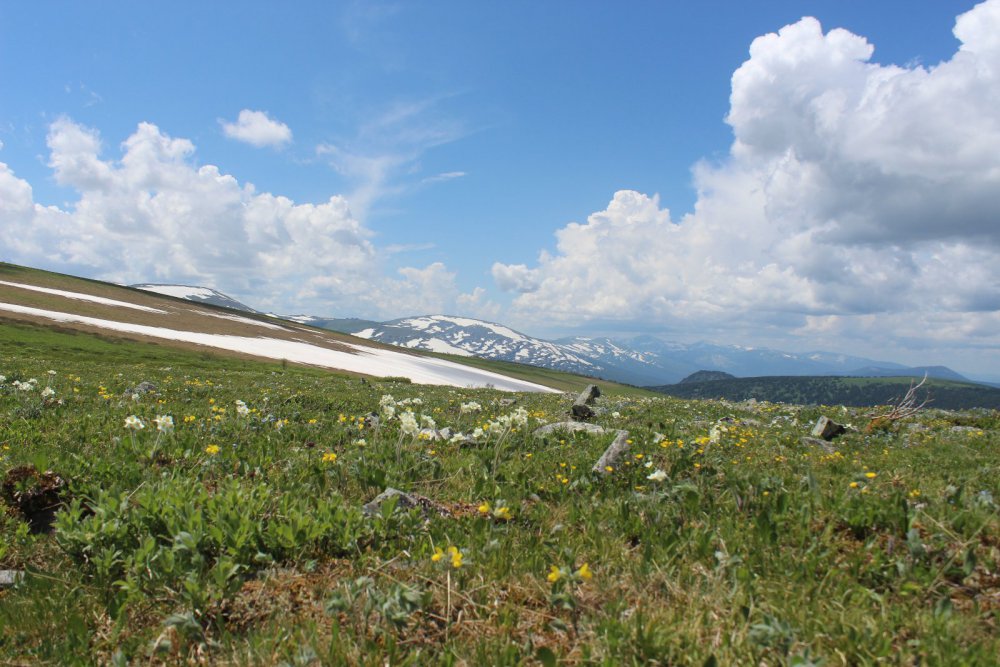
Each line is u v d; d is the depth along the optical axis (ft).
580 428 37.70
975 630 11.50
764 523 16.66
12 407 38.11
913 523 16.65
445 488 22.81
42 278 542.57
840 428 46.47
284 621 12.15
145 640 11.76
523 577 13.82
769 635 10.74
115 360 243.19
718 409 73.77
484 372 599.98
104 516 16.05
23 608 13.09
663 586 13.57
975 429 52.95
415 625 11.95
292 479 22.49
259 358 342.85
